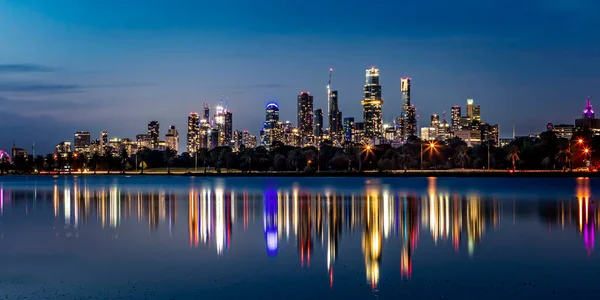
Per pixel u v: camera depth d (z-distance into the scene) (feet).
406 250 165.27
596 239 184.55
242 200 384.47
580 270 137.39
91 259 155.74
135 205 341.41
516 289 120.57
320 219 252.62
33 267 146.10
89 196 441.27
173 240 188.34
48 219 257.34
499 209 297.12
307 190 524.11
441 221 240.53
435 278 130.31
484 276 131.85
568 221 237.45
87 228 222.69
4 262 152.56
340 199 387.96
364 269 140.05
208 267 143.84
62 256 160.45
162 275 135.74
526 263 145.59
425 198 394.11
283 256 157.48
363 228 217.77
